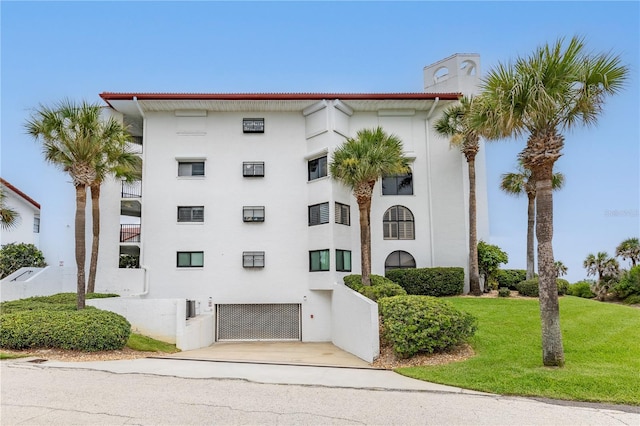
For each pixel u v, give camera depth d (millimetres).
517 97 10242
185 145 23109
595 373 9672
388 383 10070
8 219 20688
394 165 18344
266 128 23328
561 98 10367
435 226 23000
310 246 22141
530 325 14836
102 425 6680
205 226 22594
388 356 13477
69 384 9281
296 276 22156
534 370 10117
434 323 12438
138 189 23297
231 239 22531
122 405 7770
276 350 17656
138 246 23438
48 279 21203
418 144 23656
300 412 7555
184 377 10422
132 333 16641
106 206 22500
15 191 27469
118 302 17281
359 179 18312
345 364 13438
